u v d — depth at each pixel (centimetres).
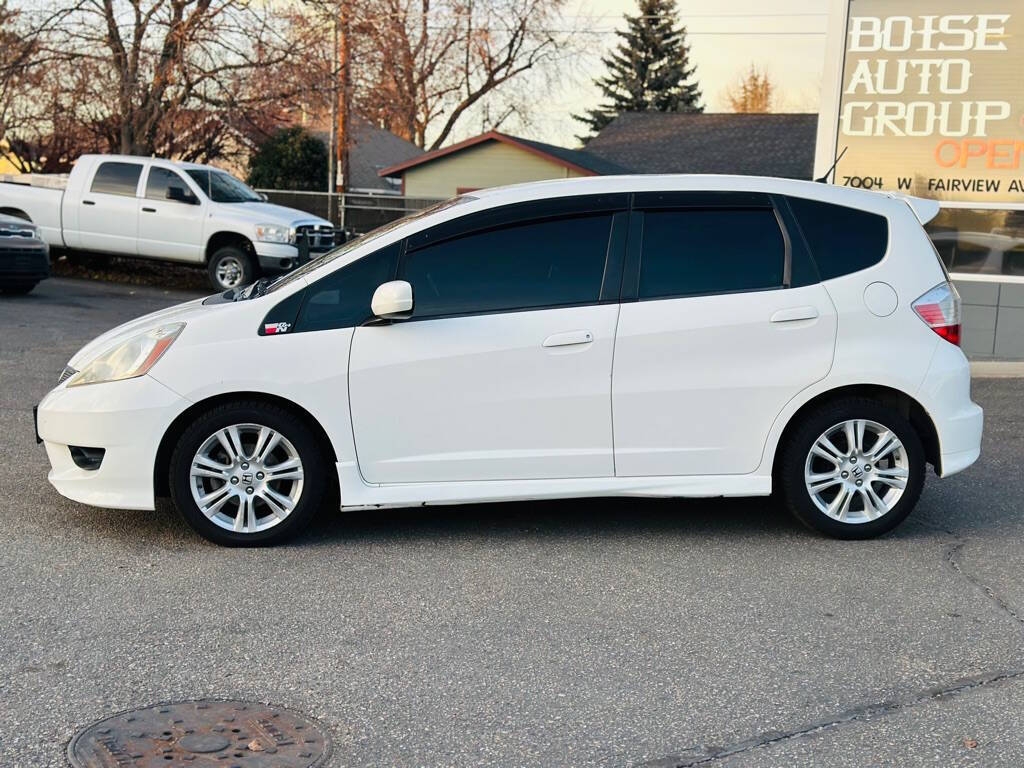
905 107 1231
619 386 546
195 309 565
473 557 537
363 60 2612
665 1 6019
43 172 2614
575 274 550
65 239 1827
